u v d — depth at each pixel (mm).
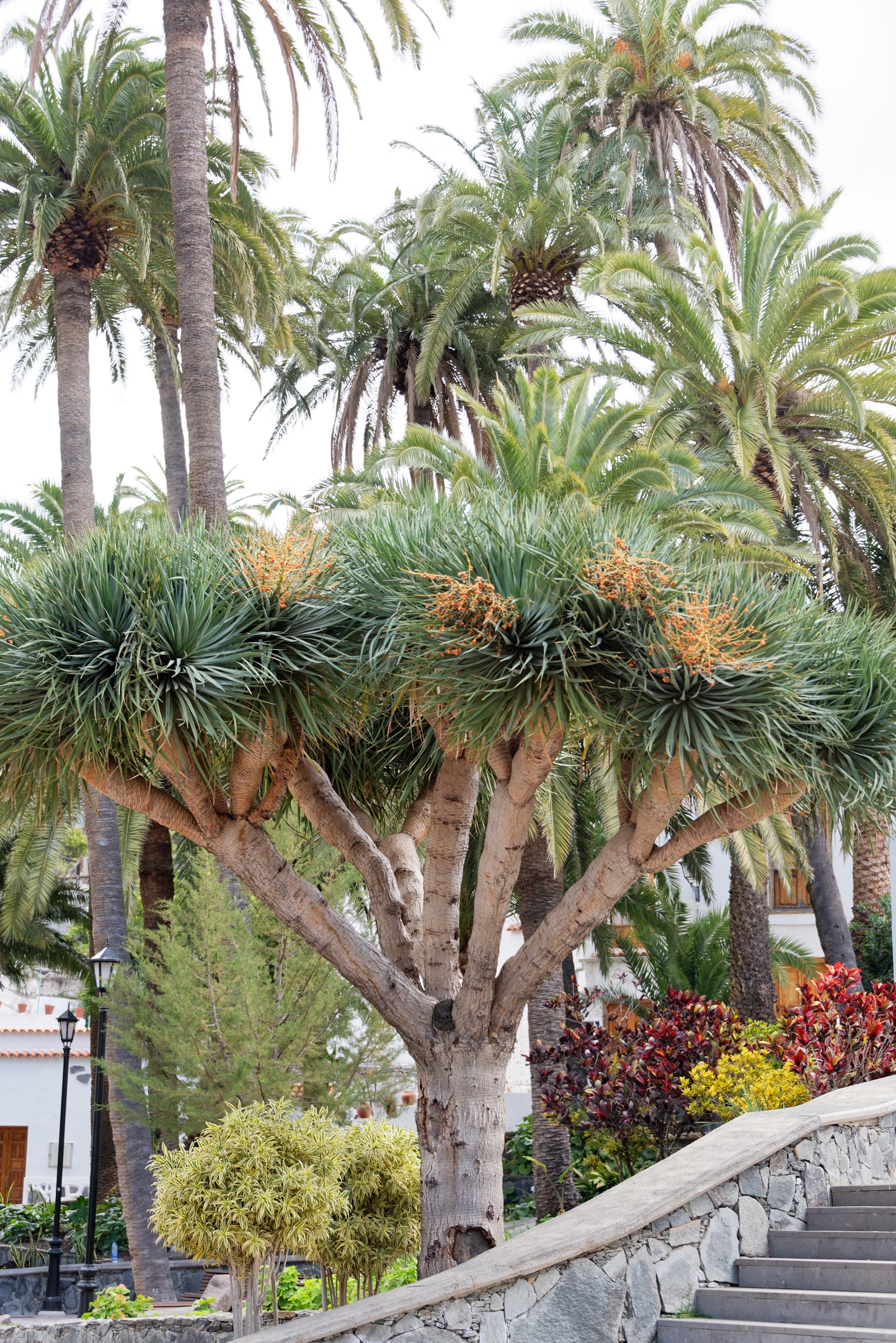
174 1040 13227
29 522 22781
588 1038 10070
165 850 18609
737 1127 7168
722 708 6086
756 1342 5594
